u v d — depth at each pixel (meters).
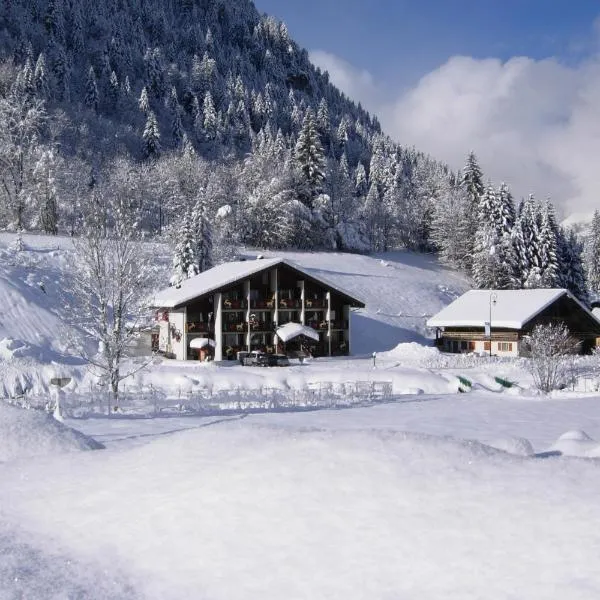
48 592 7.75
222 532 8.66
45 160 89.31
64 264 69.00
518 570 6.90
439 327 73.38
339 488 9.05
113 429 22.38
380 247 127.06
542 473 9.06
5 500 11.02
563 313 69.94
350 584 7.20
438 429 22.34
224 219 99.31
